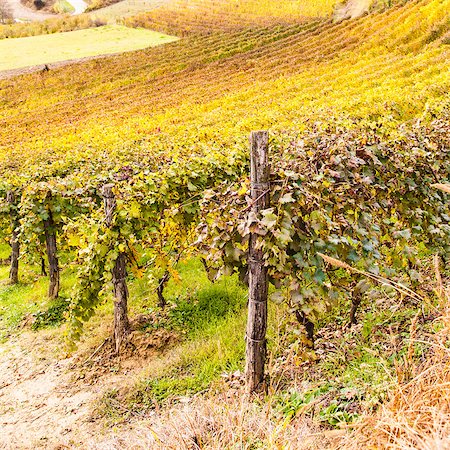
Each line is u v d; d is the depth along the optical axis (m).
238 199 3.91
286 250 3.85
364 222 4.34
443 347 2.41
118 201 5.48
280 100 23.98
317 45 41.00
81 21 71.06
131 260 5.80
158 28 61.19
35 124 30.61
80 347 5.73
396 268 5.03
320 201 4.09
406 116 14.91
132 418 4.12
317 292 3.77
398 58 29.28
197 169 6.72
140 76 39.78
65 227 6.29
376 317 4.49
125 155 11.48
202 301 6.25
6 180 9.55
